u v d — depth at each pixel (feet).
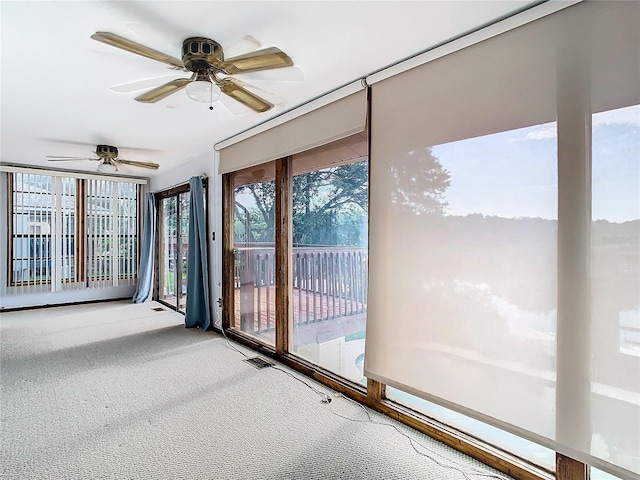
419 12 5.39
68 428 6.94
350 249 8.80
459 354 6.12
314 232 9.90
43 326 14.52
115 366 10.18
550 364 5.14
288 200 10.75
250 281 12.58
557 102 5.07
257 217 12.13
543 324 5.21
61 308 18.06
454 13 5.42
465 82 6.06
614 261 4.62
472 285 5.95
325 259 9.56
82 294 19.33
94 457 6.06
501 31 5.56
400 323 7.00
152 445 6.42
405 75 6.97
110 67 7.16
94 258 19.57
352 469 5.87
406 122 6.93
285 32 5.93
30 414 7.45
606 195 4.67
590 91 4.79
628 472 4.52
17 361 10.48
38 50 6.48
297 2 5.15
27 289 17.63
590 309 4.80
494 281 5.70
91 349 11.66
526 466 5.66
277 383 9.13
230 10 5.33
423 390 6.61
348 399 8.28
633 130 4.48
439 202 6.40
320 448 6.41
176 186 17.46
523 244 5.40
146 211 20.18
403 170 6.96
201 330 14.11
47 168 17.92
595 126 4.75
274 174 11.18
